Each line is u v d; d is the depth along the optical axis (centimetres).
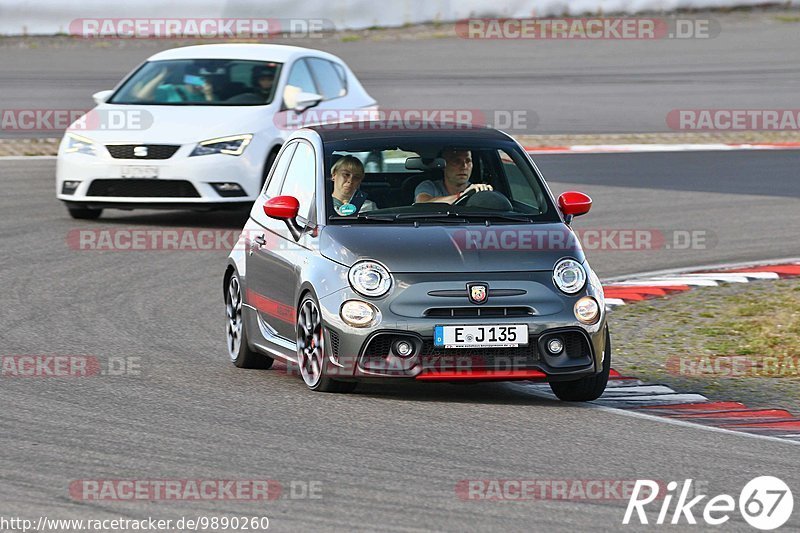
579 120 7894
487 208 2762
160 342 3241
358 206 2745
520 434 2322
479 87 8794
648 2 11394
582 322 2564
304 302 2669
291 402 2564
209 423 2388
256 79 5166
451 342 2509
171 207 4856
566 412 2520
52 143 6988
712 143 7400
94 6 10744
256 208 3095
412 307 2525
